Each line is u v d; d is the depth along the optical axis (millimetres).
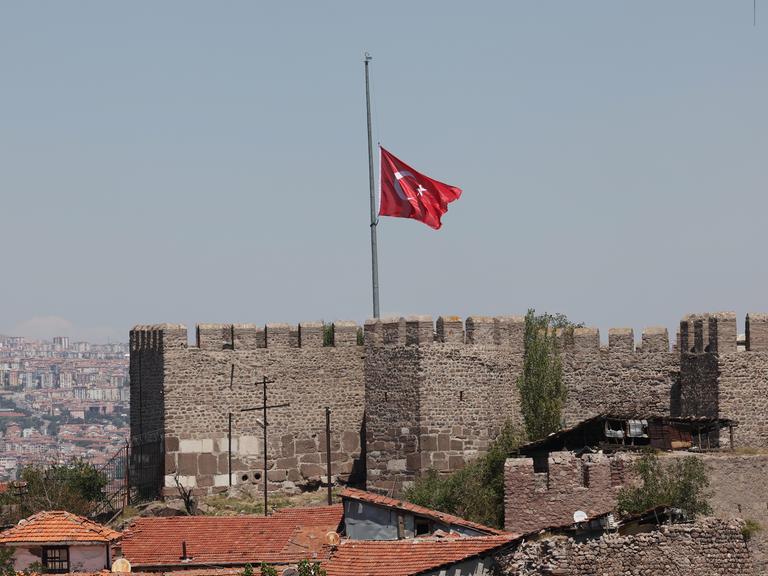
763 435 160125
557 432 160625
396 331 167125
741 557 117812
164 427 171875
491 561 111938
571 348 170125
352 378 176625
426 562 114188
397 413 166750
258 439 173750
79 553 128625
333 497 170125
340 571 115688
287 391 174875
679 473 144375
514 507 143875
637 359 169000
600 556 112875
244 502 170500
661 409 167875
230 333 174375
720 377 160125
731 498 146500
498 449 162375
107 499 177625
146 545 140125
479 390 167125
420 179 177500
